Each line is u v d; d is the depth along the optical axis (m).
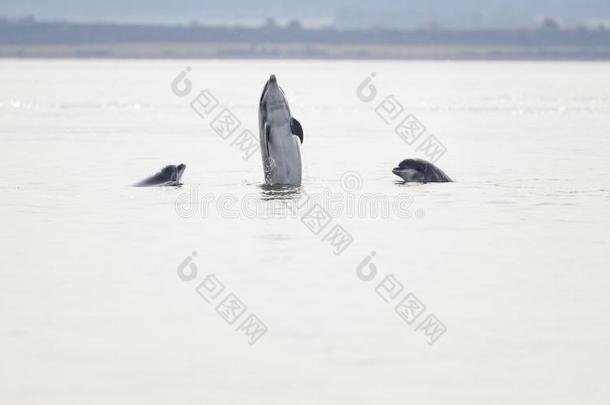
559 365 58.38
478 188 128.88
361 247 89.62
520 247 89.69
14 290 73.62
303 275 78.62
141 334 63.59
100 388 55.03
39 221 102.50
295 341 62.50
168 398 53.81
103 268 80.56
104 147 189.12
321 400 53.66
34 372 57.16
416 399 53.78
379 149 188.38
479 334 63.75
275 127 128.75
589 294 72.81
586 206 113.44
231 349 61.06
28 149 182.50
